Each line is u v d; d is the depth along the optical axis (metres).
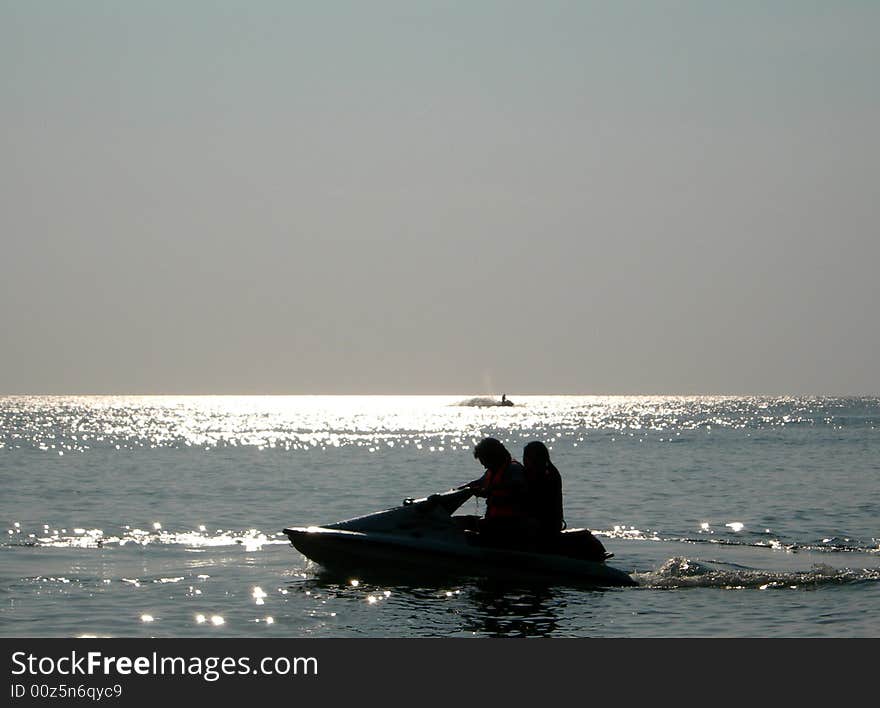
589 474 58.94
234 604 20.50
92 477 54.91
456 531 24.03
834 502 42.66
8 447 89.31
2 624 18.66
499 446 23.81
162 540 29.39
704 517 36.94
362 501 41.88
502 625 19.02
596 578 22.78
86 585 22.19
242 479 54.06
